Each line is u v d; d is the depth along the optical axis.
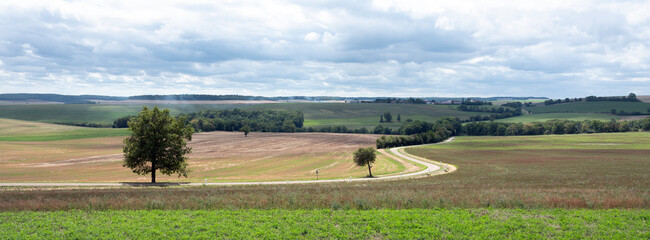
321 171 84.12
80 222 24.92
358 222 25.03
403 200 32.09
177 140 57.16
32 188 42.94
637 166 80.19
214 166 92.94
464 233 22.86
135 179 67.69
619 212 27.62
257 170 85.62
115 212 27.95
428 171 75.69
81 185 47.94
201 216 26.88
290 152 126.06
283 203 31.22
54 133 160.50
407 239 21.86
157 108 56.84
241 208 29.77
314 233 22.95
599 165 83.12
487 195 34.81
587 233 22.86
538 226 24.02
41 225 24.17
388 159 106.38
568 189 42.00
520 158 103.94
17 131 164.75
